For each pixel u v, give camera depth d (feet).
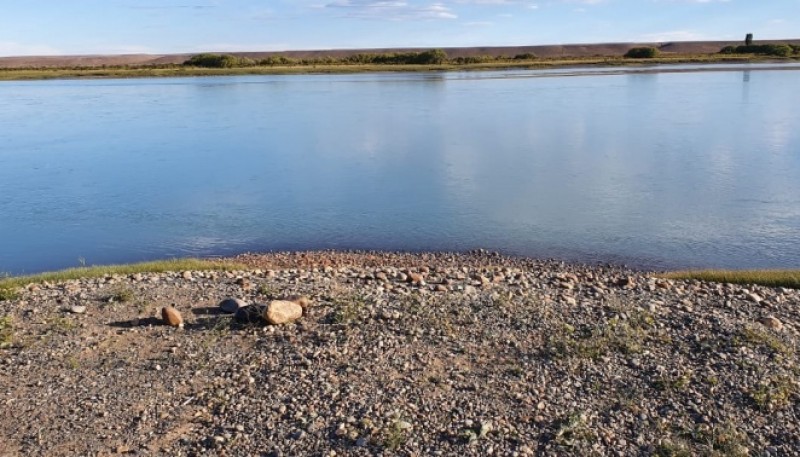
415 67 395.34
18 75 360.28
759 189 73.05
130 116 161.58
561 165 89.71
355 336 29.43
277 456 21.09
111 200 74.95
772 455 20.88
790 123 124.06
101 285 38.65
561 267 50.21
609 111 150.30
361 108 169.17
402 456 20.92
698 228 59.31
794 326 31.76
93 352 28.66
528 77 288.92
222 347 28.86
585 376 25.81
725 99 170.09
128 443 21.97
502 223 62.54
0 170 93.45
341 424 22.53
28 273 51.26
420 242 57.52
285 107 175.52
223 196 75.97
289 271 44.60
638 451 21.06
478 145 108.06
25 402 24.62
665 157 93.30
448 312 32.17
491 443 21.45
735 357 27.09
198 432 22.54
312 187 79.87
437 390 24.81
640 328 30.22
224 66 439.22
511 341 28.94
